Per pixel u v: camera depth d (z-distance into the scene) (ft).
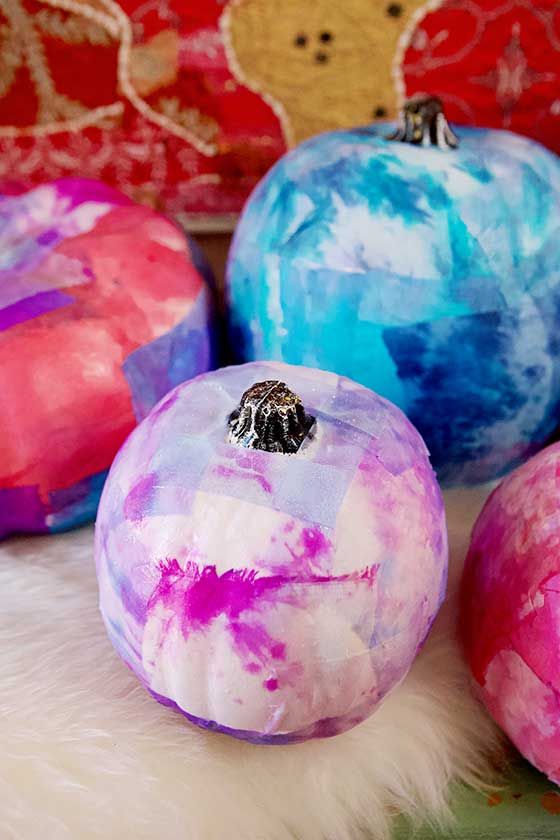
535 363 1.99
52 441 1.90
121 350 1.94
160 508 1.52
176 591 1.49
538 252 1.95
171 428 1.59
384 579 1.51
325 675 1.51
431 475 1.66
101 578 1.63
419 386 1.96
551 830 1.69
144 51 2.38
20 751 1.66
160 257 2.10
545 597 1.62
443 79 2.44
